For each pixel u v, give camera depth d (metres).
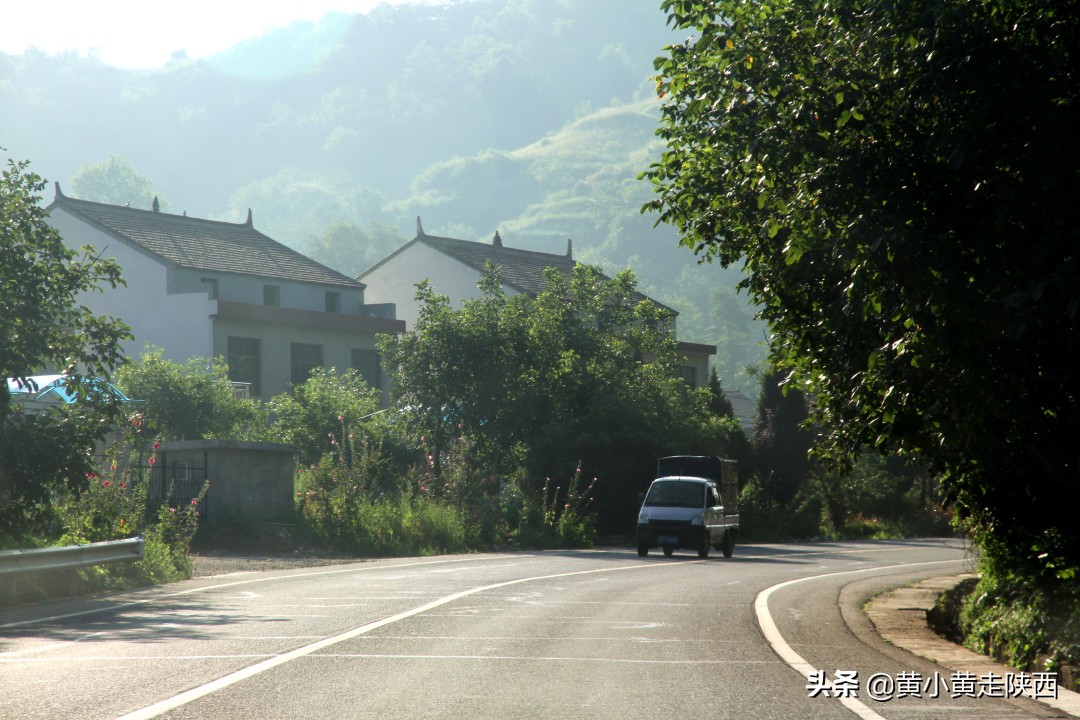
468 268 68.44
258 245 62.75
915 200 10.56
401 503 32.97
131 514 22.78
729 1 12.76
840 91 11.07
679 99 13.30
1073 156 9.75
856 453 13.76
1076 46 9.99
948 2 10.13
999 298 10.14
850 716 8.47
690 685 9.66
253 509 30.50
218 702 8.62
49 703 8.56
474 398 42.00
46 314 20.16
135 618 14.49
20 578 17.52
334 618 14.41
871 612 17.52
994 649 12.40
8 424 19.34
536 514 37.53
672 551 34.44
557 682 9.70
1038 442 11.88
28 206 20.00
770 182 12.26
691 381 70.69
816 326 13.33
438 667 10.43
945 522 56.72
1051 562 12.72
